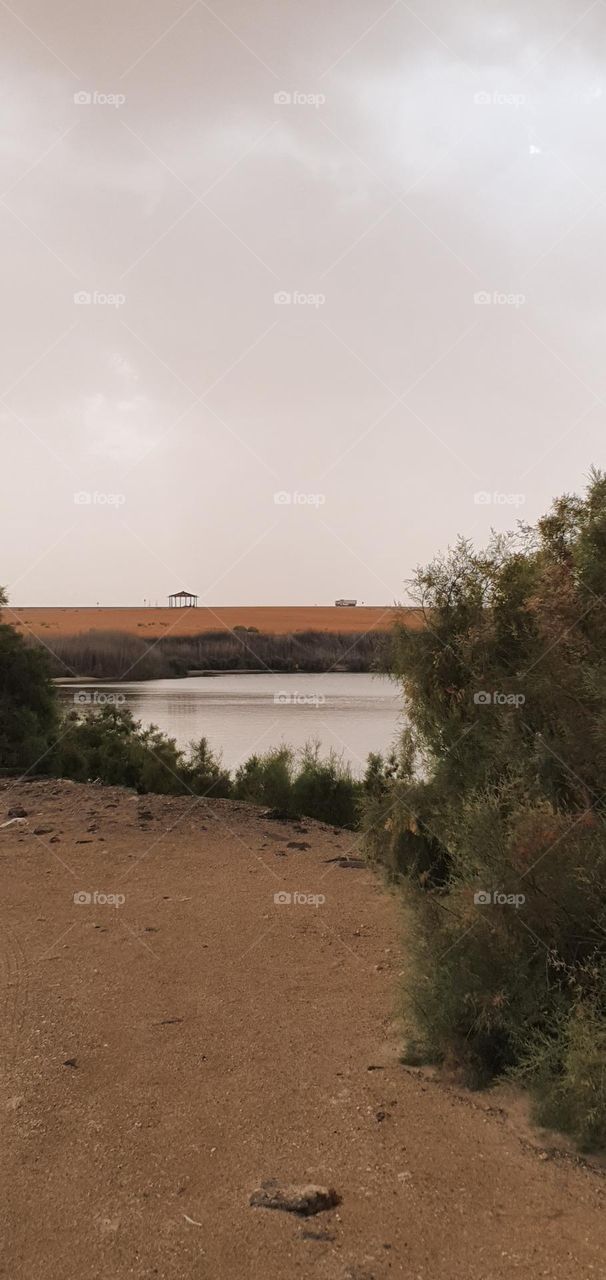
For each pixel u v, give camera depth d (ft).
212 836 32.99
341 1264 9.35
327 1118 12.64
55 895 25.31
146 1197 10.62
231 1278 9.16
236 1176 11.09
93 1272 9.25
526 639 16.15
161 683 153.58
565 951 13.65
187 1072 14.16
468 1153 11.63
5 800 39.42
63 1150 11.75
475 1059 13.92
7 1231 9.95
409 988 15.01
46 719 54.19
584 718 14.48
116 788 43.01
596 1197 10.55
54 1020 16.30
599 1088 11.81
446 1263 9.36
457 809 16.70
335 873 27.89
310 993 17.70
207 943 20.95
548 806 13.83
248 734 69.10
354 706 96.73
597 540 14.75
